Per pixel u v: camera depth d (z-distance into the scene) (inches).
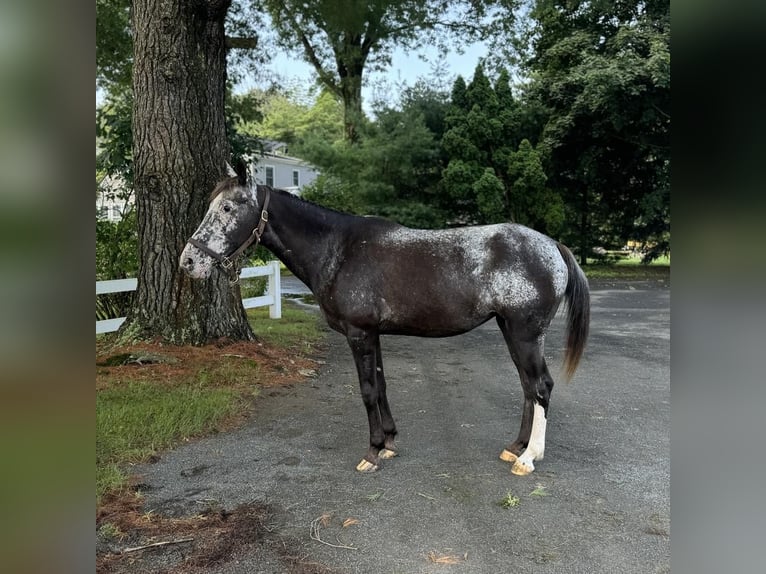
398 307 122.8
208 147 215.3
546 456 132.4
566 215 629.6
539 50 671.1
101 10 364.8
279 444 141.4
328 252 126.3
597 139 594.6
